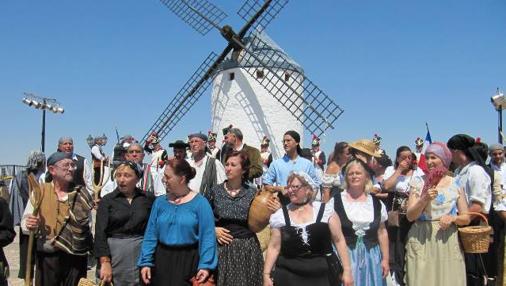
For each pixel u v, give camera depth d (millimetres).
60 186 6129
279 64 19938
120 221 5828
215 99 21000
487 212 6660
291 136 7902
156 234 5406
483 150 7250
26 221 5855
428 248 5922
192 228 5309
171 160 5430
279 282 5254
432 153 6066
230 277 5562
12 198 9953
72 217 6000
